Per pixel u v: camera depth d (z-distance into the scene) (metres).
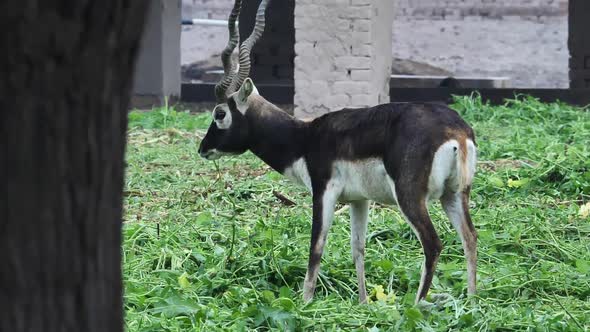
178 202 19.98
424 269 12.90
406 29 67.69
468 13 66.94
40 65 5.78
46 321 6.04
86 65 5.91
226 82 14.57
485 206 18.97
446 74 61.50
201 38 69.19
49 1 5.70
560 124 28.30
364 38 29.02
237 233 16.88
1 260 5.91
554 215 18.00
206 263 15.35
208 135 14.84
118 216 6.37
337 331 12.20
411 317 12.11
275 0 42.25
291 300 12.93
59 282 6.05
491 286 14.16
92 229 6.14
